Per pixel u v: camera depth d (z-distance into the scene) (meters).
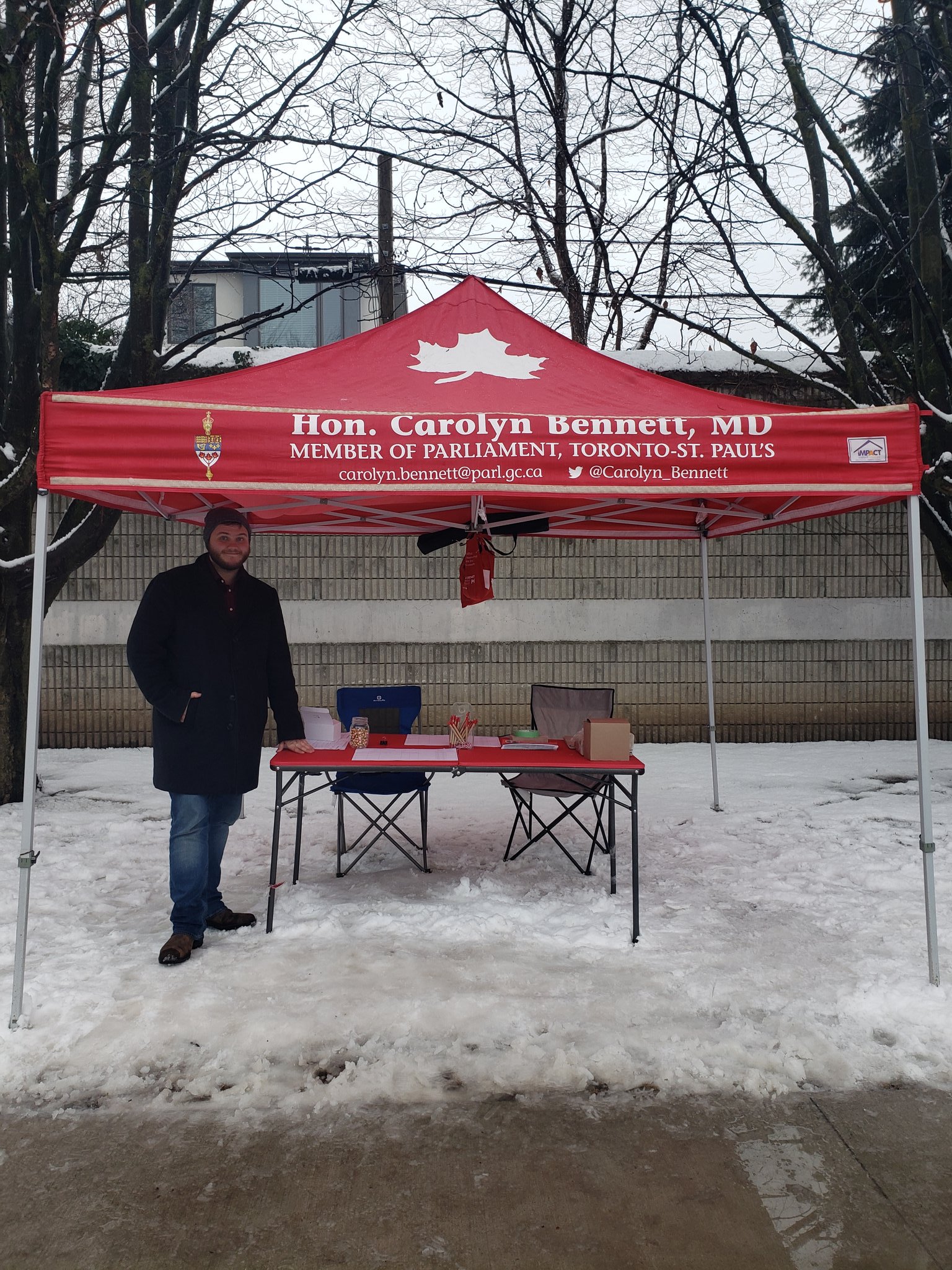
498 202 8.65
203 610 4.17
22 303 6.78
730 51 6.90
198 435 3.61
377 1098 2.95
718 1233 2.37
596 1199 2.49
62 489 3.71
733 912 4.73
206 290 14.53
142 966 3.93
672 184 8.44
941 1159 2.67
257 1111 2.89
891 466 3.87
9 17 5.82
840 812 6.96
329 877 5.32
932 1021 3.45
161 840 6.21
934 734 9.99
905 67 7.21
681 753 9.41
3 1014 3.46
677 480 3.78
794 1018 3.45
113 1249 2.31
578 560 9.93
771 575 9.97
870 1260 2.27
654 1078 3.08
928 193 7.38
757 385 9.73
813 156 6.98
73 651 9.67
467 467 3.71
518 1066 3.13
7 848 5.94
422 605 9.89
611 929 4.41
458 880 5.26
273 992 3.67
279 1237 2.35
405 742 5.04
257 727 4.30
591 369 4.55
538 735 4.99
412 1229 2.38
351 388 4.15
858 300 7.05
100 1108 2.91
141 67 6.52
